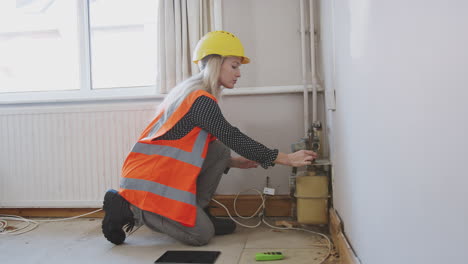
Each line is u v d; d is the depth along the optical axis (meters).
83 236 1.77
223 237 1.66
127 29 2.24
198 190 1.71
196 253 1.44
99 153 2.10
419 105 0.53
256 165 1.81
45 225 2.00
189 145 1.54
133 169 1.55
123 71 2.25
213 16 2.04
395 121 0.66
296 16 2.06
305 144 1.71
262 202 2.02
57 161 2.13
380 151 0.78
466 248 0.40
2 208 2.24
